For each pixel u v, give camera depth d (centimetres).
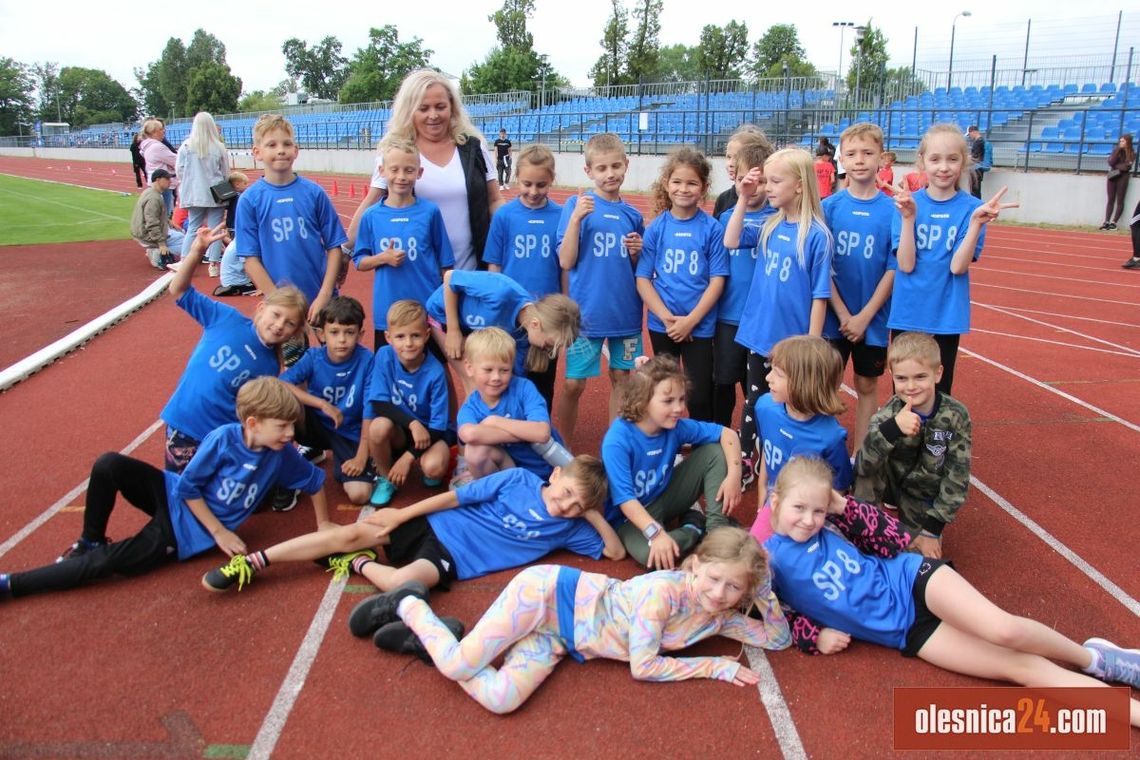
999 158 1917
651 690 284
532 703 276
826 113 2248
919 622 300
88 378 639
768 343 419
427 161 455
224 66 8269
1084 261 1270
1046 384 648
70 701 271
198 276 1061
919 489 360
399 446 421
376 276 445
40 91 11119
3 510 409
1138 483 453
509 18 6072
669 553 340
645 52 5088
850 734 264
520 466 401
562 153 2683
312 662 293
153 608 323
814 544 307
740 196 427
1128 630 317
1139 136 1777
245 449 341
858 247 435
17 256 1252
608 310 450
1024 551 377
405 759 249
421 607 293
